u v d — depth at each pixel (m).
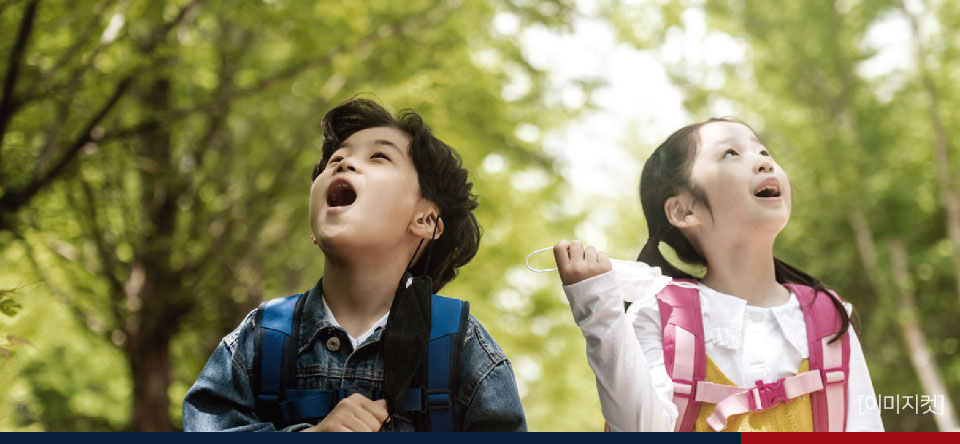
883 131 13.27
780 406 1.85
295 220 9.76
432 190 2.00
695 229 2.08
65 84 5.50
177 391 10.95
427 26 8.18
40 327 9.59
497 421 1.84
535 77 9.50
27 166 5.59
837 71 13.09
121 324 8.93
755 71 13.37
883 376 13.66
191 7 6.00
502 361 1.90
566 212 13.81
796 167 13.16
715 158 2.04
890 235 13.31
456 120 8.62
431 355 1.82
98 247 8.65
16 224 5.65
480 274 11.61
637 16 9.41
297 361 1.87
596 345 1.75
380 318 1.92
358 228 1.84
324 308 1.93
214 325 9.45
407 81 7.98
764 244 2.01
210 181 9.12
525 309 13.81
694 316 1.94
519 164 9.60
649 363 1.91
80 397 11.88
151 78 5.74
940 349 13.96
